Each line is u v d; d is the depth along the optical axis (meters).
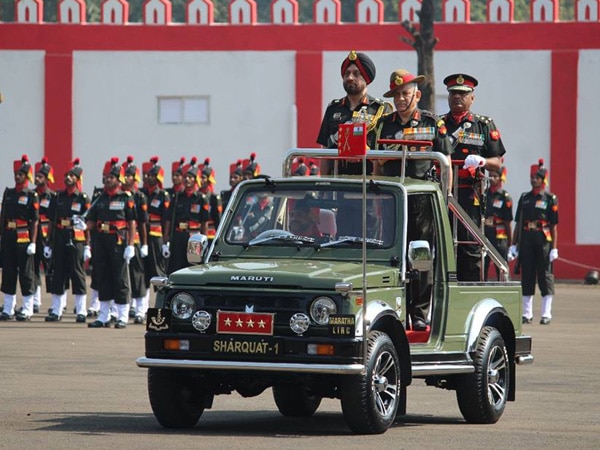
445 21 101.75
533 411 36.12
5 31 102.56
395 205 32.22
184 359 29.72
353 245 32.00
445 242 33.25
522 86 101.12
